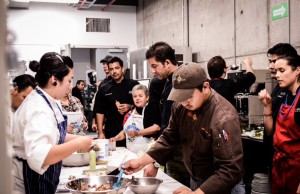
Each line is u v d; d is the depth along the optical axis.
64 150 1.51
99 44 9.28
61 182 2.00
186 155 1.86
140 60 6.80
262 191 3.13
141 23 9.19
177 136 1.94
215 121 1.60
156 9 8.20
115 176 1.83
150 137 2.96
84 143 1.59
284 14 4.30
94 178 1.81
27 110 1.57
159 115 2.96
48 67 1.62
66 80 1.67
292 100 2.31
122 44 9.47
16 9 8.62
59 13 8.96
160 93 2.93
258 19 4.81
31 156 1.46
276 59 2.46
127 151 3.01
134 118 3.07
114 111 3.71
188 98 1.57
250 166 3.99
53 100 1.67
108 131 3.76
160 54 2.40
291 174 2.28
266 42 4.67
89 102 8.45
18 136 1.60
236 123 1.60
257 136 3.65
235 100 4.16
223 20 5.63
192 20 6.64
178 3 7.08
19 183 1.63
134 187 1.69
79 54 10.58
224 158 1.56
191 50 6.47
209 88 1.67
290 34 4.22
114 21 9.38
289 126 2.28
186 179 2.47
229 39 5.49
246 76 3.66
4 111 0.45
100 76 9.22
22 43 8.70
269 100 2.47
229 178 1.53
